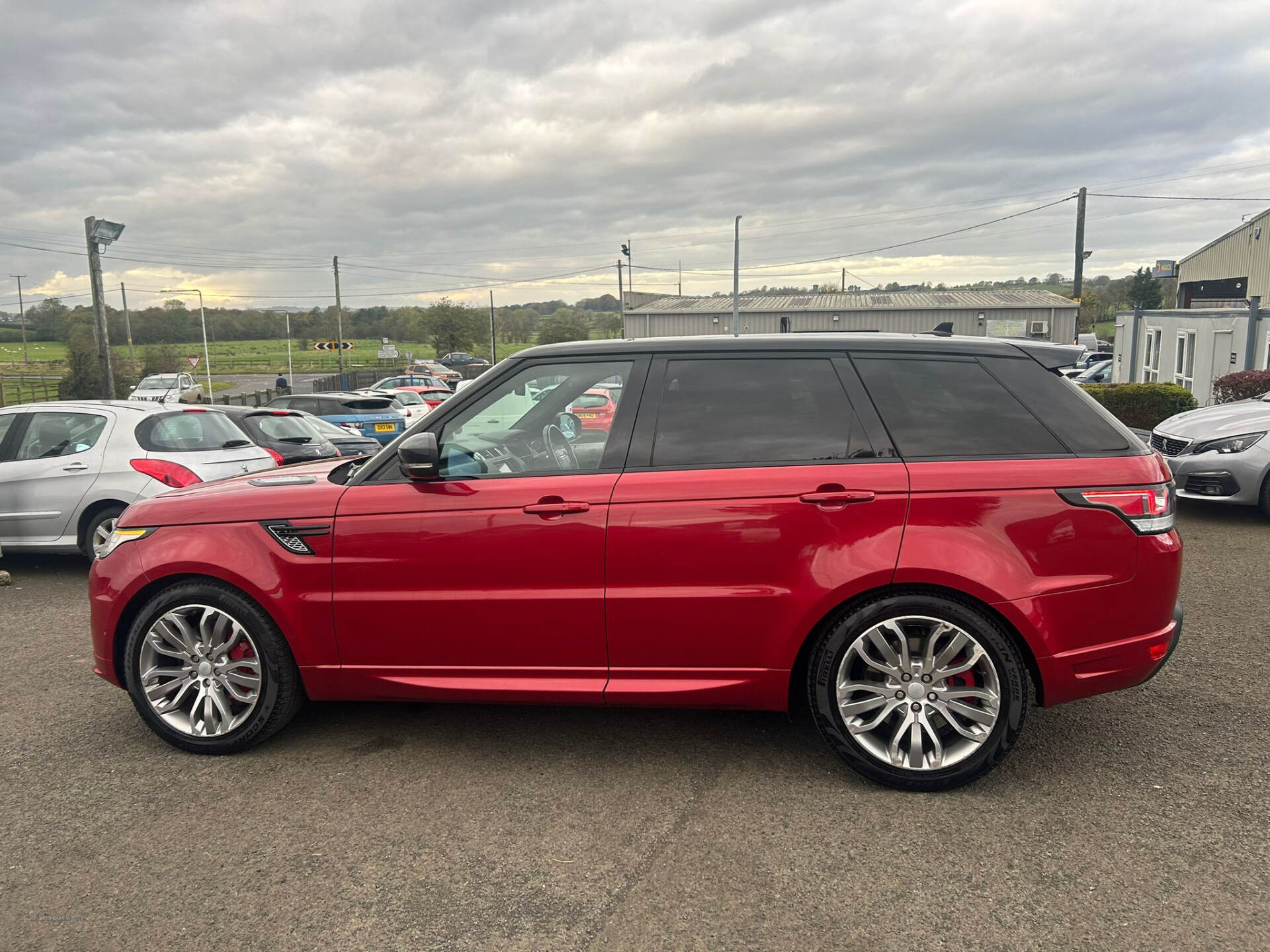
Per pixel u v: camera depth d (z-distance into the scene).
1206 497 8.44
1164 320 20.80
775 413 3.42
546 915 2.63
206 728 3.73
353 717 4.16
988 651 3.20
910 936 2.50
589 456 3.49
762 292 69.69
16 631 5.74
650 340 3.64
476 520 3.44
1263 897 2.63
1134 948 2.42
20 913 2.69
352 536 3.54
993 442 3.29
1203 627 5.30
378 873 2.87
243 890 2.79
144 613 3.72
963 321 51.72
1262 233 30.80
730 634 3.33
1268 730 3.83
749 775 3.49
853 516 3.23
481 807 3.29
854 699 3.34
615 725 4.01
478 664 3.53
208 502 3.76
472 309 91.38
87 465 7.07
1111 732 3.83
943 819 3.13
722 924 2.57
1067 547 3.19
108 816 3.27
